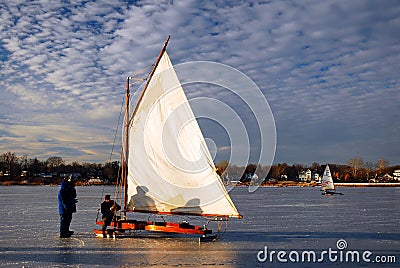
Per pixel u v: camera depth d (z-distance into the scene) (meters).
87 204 46.16
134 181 19.80
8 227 23.67
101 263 14.17
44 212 34.16
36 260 14.69
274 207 41.91
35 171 183.12
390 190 111.94
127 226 19.42
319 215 32.38
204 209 18.17
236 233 21.67
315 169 181.12
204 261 14.55
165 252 16.05
